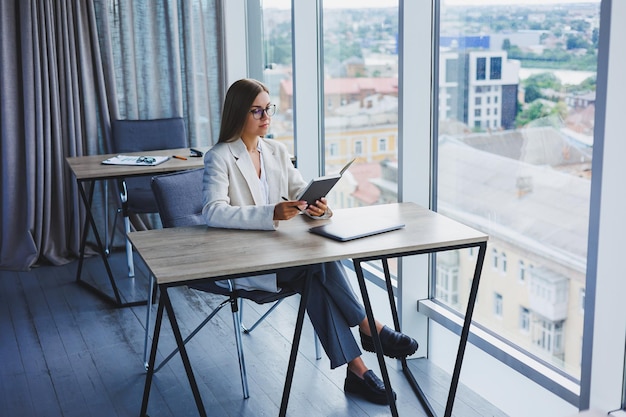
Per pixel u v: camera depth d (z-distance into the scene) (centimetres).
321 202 287
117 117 516
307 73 447
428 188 343
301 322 265
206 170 299
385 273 319
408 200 342
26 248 496
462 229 280
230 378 333
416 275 348
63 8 487
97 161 438
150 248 267
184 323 397
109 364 350
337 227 279
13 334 387
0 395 322
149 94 529
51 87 491
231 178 300
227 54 541
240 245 267
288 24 482
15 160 491
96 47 501
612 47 237
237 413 304
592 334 257
